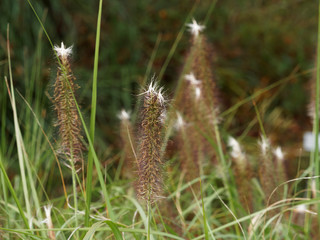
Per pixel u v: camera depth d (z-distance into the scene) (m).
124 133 1.13
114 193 1.39
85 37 2.54
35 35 2.20
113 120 2.28
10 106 1.98
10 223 1.14
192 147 1.20
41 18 2.23
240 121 2.55
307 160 1.97
